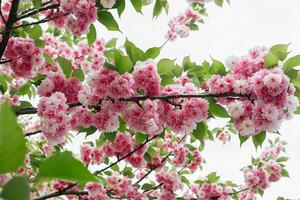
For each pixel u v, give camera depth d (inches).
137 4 180.2
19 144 22.7
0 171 22.8
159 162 262.1
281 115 157.5
